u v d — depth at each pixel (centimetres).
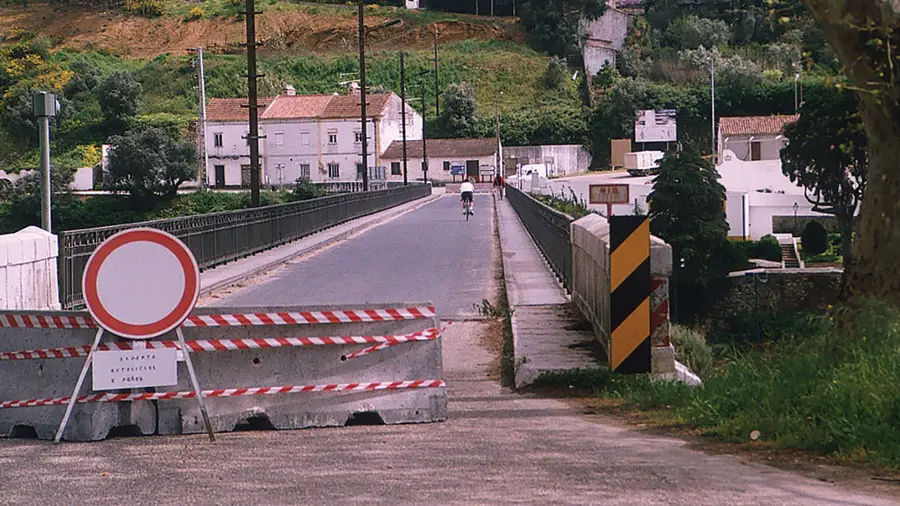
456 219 5134
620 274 1121
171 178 8244
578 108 12256
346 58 13988
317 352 955
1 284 1358
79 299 1714
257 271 2603
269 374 946
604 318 1301
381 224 4797
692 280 4744
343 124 10800
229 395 935
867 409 819
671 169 4909
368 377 963
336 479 714
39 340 931
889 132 1190
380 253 3200
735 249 4834
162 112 11994
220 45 14825
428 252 3206
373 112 10781
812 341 1141
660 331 1134
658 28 13625
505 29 14562
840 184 4844
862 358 927
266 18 15500
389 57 13950
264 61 13938
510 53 13762
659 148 11525
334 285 2316
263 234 3102
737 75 11394
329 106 10912
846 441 784
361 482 702
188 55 13700
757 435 841
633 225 1120
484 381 1262
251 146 3516
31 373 934
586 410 1035
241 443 877
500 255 3042
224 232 2686
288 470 754
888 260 1198
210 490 688
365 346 964
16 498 675
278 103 11044
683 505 617
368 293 2147
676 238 4803
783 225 6681
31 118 10825
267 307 947
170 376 913
